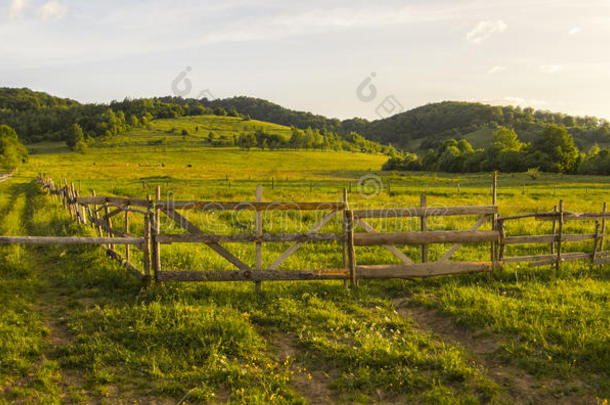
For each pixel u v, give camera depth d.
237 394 4.20
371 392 4.37
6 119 195.00
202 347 5.14
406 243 7.95
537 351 5.06
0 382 4.22
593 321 5.71
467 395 4.20
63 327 5.70
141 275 7.21
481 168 87.81
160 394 4.22
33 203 21.31
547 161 79.81
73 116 194.88
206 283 7.61
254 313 6.31
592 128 188.38
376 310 6.75
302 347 5.42
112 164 101.38
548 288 7.59
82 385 4.32
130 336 5.36
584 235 9.09
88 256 9.16
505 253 10.89
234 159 122.50
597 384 4.37
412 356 4.98
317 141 160.38
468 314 6.23
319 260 10.05
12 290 6.82
